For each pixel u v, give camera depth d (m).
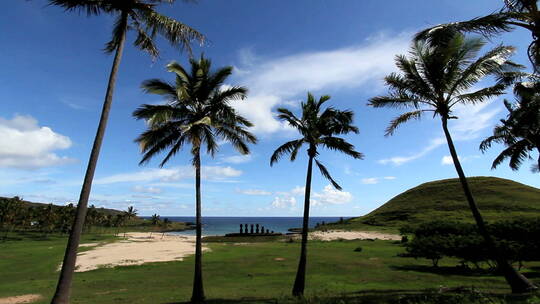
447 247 29.56
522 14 11.36
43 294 21.88
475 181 115.25
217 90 19.89
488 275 26.95
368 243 58.03
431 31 12.55
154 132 18.89
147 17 13.21
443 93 18.19
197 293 17.56
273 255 41.34
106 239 90.00
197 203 18.75
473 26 12.01
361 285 22.20
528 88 18.06
